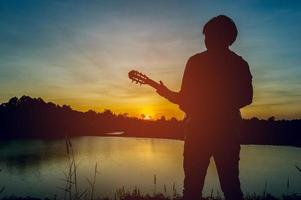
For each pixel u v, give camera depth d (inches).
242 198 112.5
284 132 5059.1
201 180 114.1
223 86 113.8
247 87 116.1
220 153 111.2
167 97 118.5
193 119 114.7
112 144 4047.7
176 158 2250.2
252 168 1713.8
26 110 7175.2
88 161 1904.5
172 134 7800.2
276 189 910.4
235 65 116.5
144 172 1492.4
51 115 7308.1
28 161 2119.8
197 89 115.0
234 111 114.7
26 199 363.3
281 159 2327.8
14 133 6269.7
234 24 119.4
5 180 1413.6
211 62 116.0
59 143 4382.4
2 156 2509.8
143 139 5895.7
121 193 318.0
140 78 120.6
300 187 936.9
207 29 119.6
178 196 288.7
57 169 1659.7
